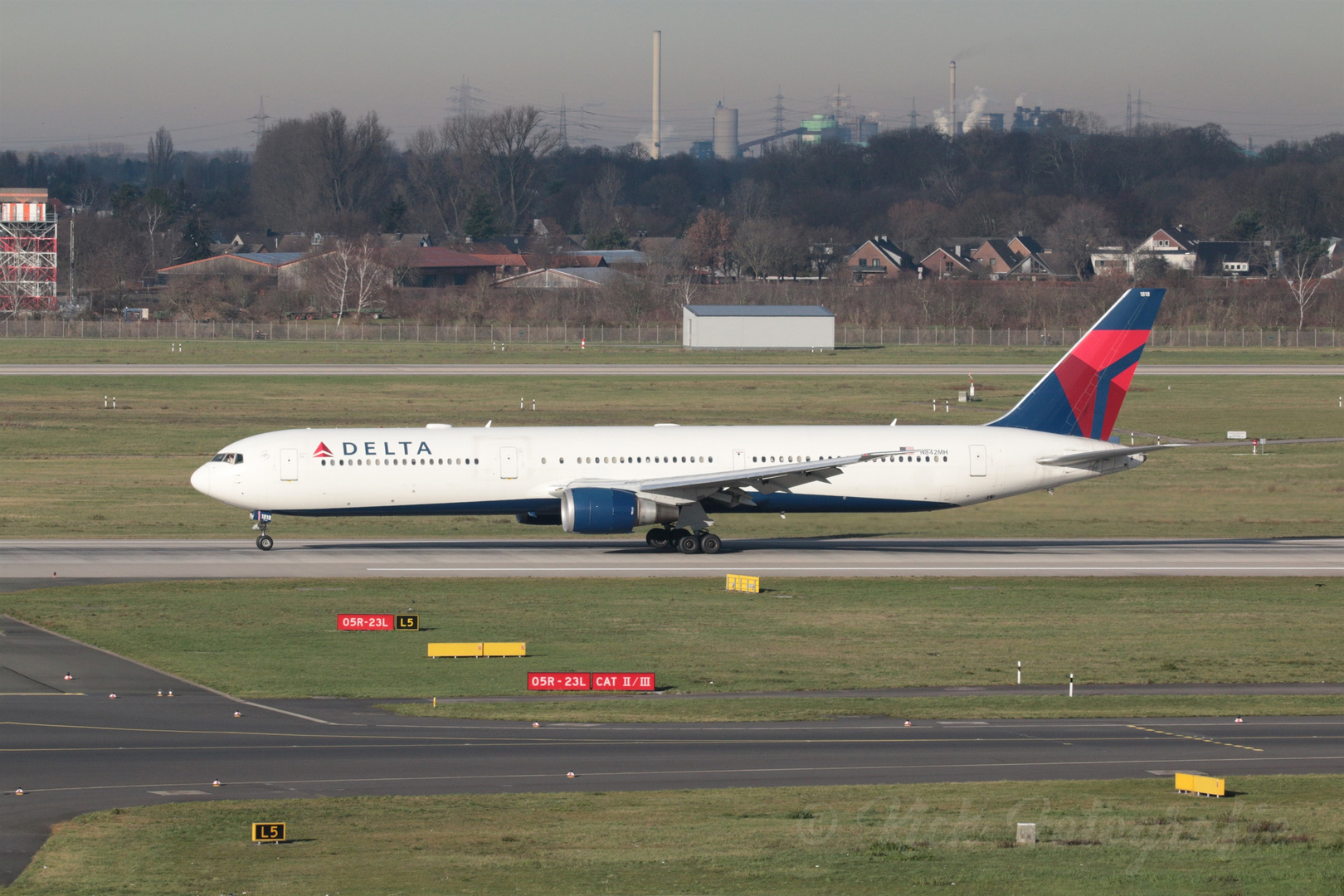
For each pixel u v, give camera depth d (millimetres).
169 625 196125
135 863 96750
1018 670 173750
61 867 95875
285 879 93375
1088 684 169125
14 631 190625
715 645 188625
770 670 174750
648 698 158500
